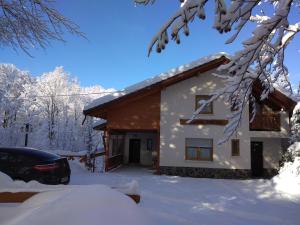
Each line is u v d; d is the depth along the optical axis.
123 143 25.72
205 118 18.83
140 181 15.40
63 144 49.09
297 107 16.42
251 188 14.34
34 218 1.74
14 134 41.62
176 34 3.85
